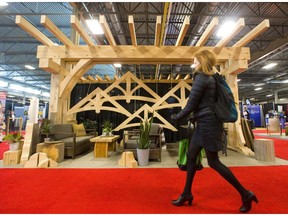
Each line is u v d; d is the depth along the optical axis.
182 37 3.60
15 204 1.60
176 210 1.48
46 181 2.20
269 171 2.58
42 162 2.82
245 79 12.48
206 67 1.50
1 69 10.61
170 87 5.83
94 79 5.83
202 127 1.45
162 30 4.90
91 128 5.25
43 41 3.81
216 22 3.12
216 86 1.48
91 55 4.00
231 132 4.29
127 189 1.94
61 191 1.89
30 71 11.09
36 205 1.58
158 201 1.65
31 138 3.24
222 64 4.51
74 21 3.01
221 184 2.07
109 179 2.28
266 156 3.20
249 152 3.70
